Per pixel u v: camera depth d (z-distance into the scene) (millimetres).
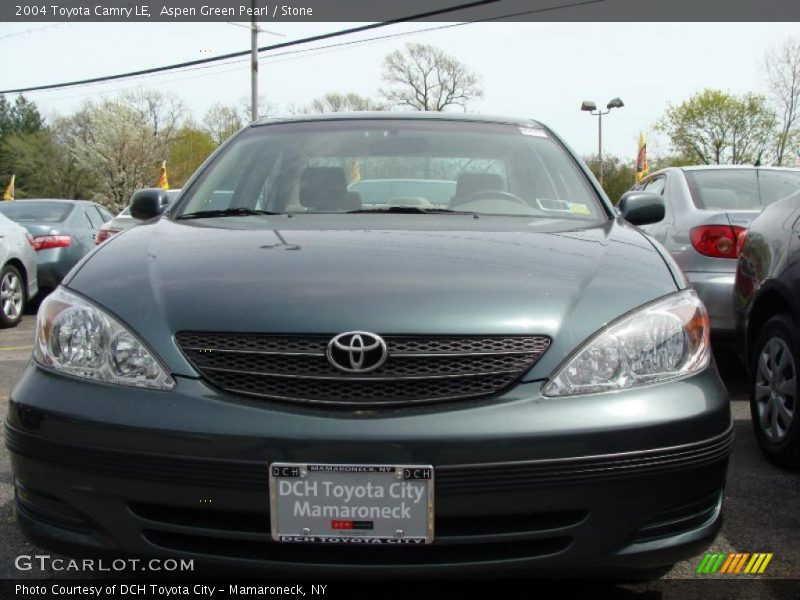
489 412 2064
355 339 2104
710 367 2338
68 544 2195
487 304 2193
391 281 2281
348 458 2021
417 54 46969
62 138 61562
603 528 2100
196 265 2455
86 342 2246
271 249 2557
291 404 2088
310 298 2213
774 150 41000
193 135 61719
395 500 2031
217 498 2062
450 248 2545
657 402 2148
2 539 2908
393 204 3260
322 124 3787
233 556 2100
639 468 2102
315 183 3334
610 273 2400
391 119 3809
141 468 2090
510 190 3344
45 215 10609
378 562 2074
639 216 3412
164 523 2115
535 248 2576
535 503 2057
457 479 2027
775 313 3930
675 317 2281
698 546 2211
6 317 8500
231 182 3402
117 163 58031
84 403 2158
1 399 5137
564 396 2109
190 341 2180
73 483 2158
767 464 3787
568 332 2174
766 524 3074
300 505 2043
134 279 2398
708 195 5672
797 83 34219
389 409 2072
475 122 3826
